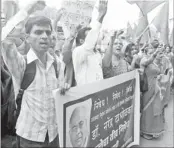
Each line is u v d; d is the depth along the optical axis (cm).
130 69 360
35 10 185
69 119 221
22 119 187
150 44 414
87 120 250
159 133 424
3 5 162
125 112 342
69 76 229
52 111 213
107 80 283
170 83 610
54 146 221
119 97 318
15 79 178
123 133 342
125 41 333
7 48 168
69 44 225
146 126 412
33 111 195
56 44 210
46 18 195
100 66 277
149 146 394
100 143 280
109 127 298
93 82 256
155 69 410
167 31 504
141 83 400
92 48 260
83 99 239
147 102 409
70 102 221
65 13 213
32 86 192
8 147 179
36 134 200
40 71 198
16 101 181
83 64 248
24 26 179
